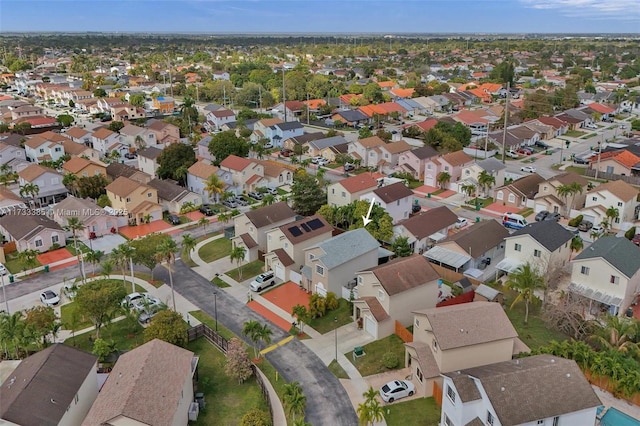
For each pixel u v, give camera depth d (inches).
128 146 4975.4
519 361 1528.1
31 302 2292.1
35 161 4298.7
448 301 2151.8
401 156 4128.9
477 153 4751.5
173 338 1844.2
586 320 1966.0
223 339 1941.4
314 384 1753.2
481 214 3321.9
